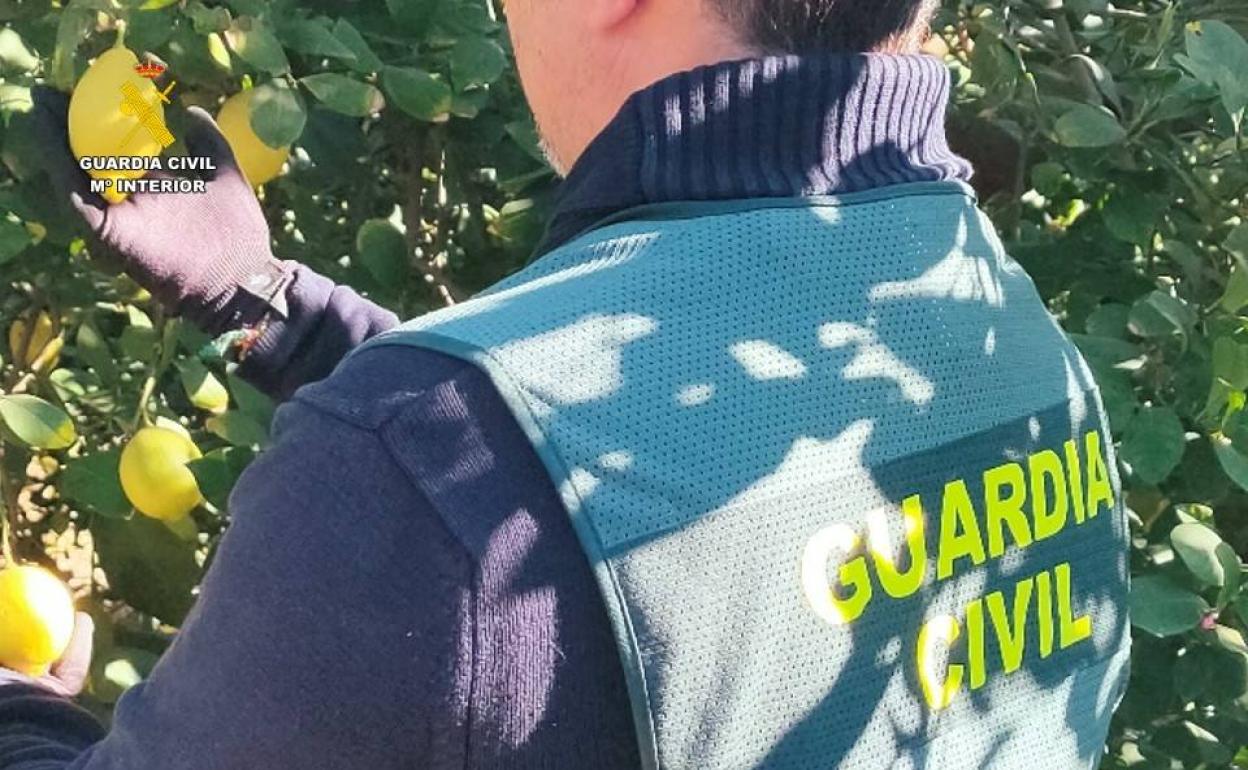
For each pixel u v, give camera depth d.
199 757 0.66
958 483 0.74
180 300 1.24
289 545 0.63
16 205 1.31
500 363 0.64
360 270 1.63
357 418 0.64
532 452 0.63
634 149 0.72
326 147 1.47
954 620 0.74
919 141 0.79
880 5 0.75
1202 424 1.40
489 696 0.61
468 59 1.38
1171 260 1.58
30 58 1.33
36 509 1.83
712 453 0.65
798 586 0.66
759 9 0.74
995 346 0.79
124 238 1.19
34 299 1.58
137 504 1.41
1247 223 1.35
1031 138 1.62
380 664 0.62
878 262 0.73
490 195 1.70
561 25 0.81
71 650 1.14
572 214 0.75
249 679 0.64
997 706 0.77
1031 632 0.79
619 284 0.67
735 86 0.71
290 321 1.28
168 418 1.54
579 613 0.62
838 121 0.73
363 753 0.63
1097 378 1.35
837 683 0.68
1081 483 0.84
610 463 0.63
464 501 0.62
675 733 0.63
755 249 0.70
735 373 0.67
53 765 0.86
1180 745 1.56
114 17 1.22
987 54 1.56
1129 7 1.83
